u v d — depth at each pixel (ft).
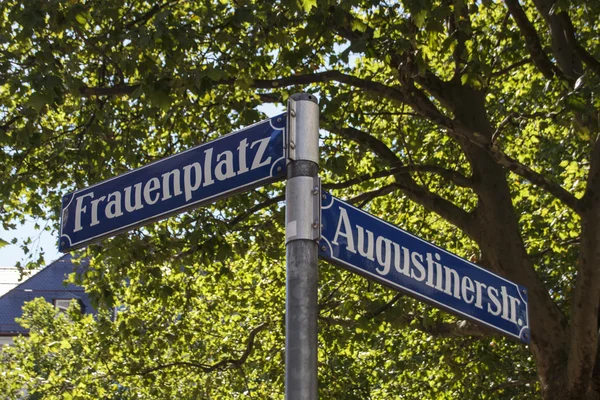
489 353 41.34
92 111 31.30
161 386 41.86
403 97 29.12
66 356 47.78
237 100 30.30
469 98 31.19
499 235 29.53
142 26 24.88
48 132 30.32
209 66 24.39
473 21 37.65
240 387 42.32
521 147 42.45
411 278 11.40
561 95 29.78
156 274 32.68
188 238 31.99
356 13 32.58
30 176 33.63
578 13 33.55
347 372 47.14
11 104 31.91
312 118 9.97
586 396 26.25
